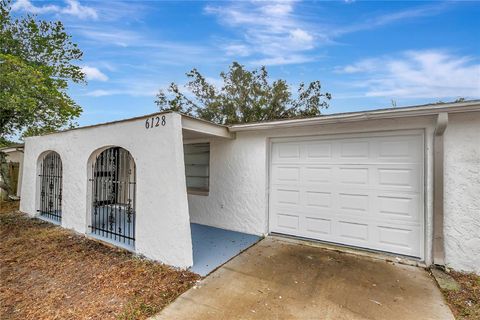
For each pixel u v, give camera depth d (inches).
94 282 140.9
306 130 198.5
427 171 154.8
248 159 228.1
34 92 340.8
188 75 693.3
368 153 179.2
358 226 183.2
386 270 149.2
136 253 177.9
